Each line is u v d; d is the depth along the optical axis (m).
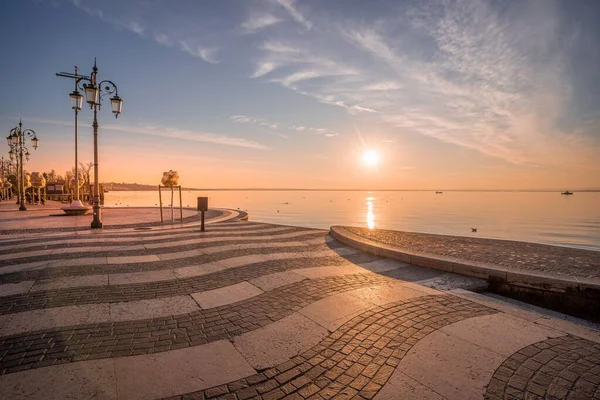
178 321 4.06
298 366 3.05
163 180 15.81
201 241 9.80
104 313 4.29
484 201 116.75
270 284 5.57
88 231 12.22
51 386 2.71
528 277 5.27
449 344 3.42
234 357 3.21
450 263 6.43
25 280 5.71
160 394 2.64
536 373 2.91
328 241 10.22
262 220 36.69
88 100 12.48
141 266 6.78
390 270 6.60
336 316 4.18
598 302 4.62
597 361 3.13
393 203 97.00
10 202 40.47
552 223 37.28
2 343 3.43
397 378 2.85
